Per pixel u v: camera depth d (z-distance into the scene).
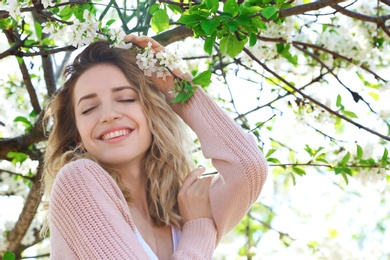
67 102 2.63
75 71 2.54
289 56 3.77
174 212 2.55
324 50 3.82
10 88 4.29
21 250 4.41
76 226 2.24
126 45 2.57
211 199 2.50
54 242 2.30
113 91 2.48
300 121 3.84
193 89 2.57
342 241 4.92
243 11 2.64
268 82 4.38
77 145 2.65
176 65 2.54
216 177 2.56
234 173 2.46
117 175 2.46
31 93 3.98
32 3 2.70
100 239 2.22
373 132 3.50
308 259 4.81
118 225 2.26
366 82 4.16
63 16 2.89
